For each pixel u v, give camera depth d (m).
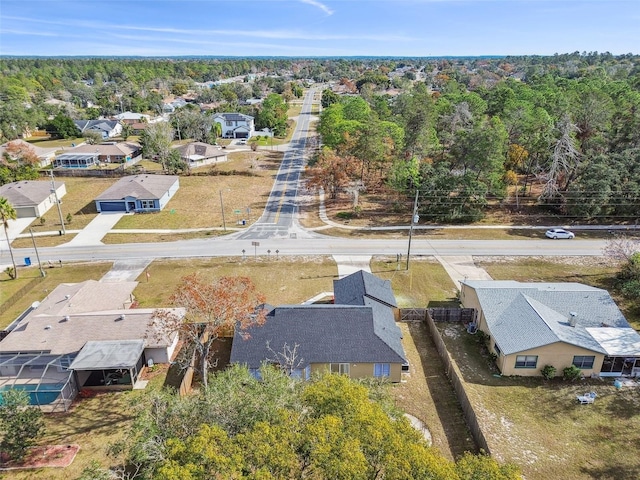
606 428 28.19
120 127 136.75
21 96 156.88
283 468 14.95
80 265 51.41
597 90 83.25
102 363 30.77
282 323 34.03
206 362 30.48
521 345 32.91
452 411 29.83
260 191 80.88
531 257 53.44
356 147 77.06
